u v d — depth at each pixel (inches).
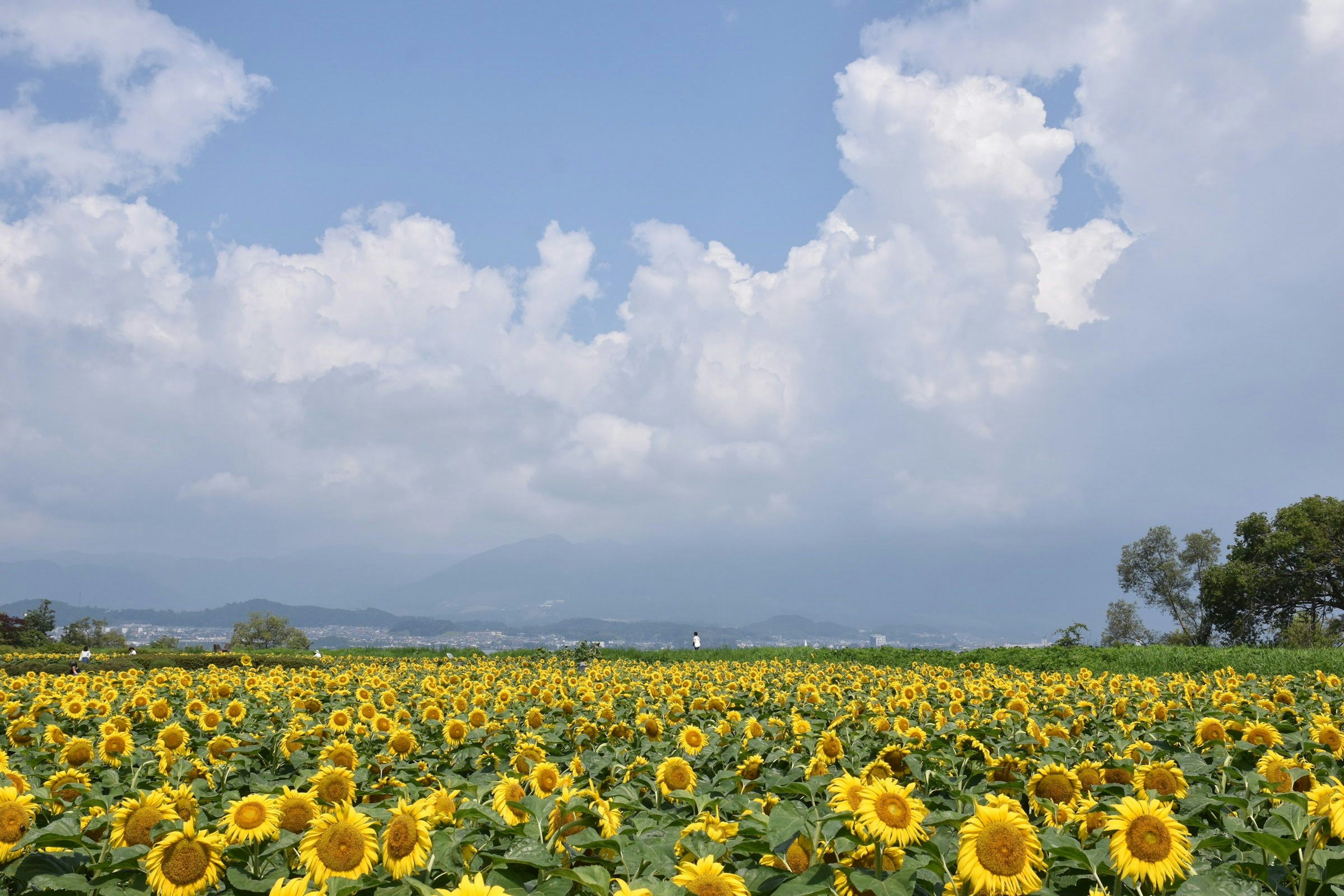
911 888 173.3
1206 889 169.9
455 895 154.8
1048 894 176.2
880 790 183.2
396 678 847.7
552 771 272.1
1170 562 3373.5
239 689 690.2
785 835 192.5
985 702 549.0
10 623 2918.3
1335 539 2773.1
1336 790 177.6
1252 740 321.1
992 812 173.5
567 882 181.6
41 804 237.1
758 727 374.6
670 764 279.3
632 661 1499.8
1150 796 217.9
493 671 914.1
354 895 182.5
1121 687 652.1
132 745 375.9
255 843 209.8
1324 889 173.5
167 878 189.2
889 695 590.6
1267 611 2886.3
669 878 185.2
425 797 260.1
